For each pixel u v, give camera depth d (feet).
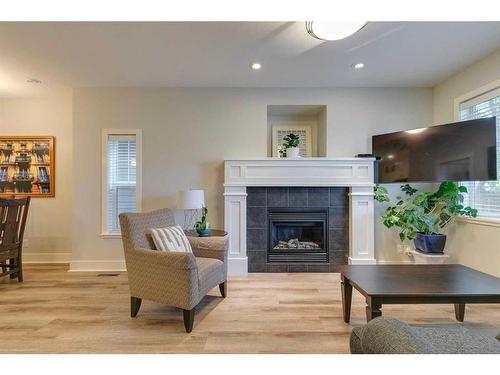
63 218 14.26
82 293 9.65
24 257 14.10
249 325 7.36
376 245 12.66
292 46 9.02
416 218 11.21
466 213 10.50
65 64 10.29
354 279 6.85
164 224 9.05
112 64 10.30
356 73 11.20
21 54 9.50
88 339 6.64
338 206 12.33
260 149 12.74
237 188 12.07
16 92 13.32
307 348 6.28
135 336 6.79
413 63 10.34
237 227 12.03
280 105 12.84
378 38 8.58
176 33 8.20
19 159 14.16
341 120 12.74
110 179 12.84
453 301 5.88
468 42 8.87
